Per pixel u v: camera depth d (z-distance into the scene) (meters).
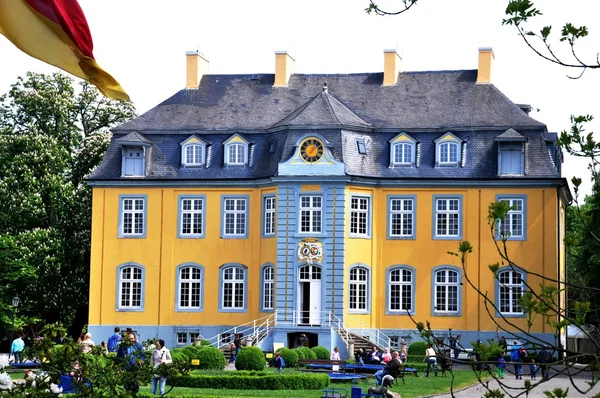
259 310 63.62
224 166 65.25
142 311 64.69
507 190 62.06
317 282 61.91
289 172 62.22
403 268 62.75
